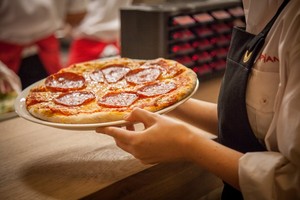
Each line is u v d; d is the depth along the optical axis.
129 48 1.50
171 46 1.39
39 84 1.04
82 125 0.78
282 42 0.68
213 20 1.47
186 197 0.99
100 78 1.07
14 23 2.19
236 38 0.85
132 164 0.87
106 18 2.54
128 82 1.03
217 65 1.54
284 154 0.67
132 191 0.84
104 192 0.78
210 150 0.72
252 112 0.78
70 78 1.07
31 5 2.18
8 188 0.78
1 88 1.61
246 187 0.68
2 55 2.23
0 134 1.04
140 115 0.77
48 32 2.31
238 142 0.83
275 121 0.71
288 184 0.66
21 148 0.95
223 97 0.84
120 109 0.84
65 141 0.99
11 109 1.49
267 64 0.74
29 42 2.27
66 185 0.79
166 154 0.74
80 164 0.87
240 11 1.56
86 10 2.54
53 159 0.90
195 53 1.47
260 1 0.80
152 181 0.87
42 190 0.77
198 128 1.04
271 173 0.66
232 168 0.70
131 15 1.43
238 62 0.82
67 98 0.94
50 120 0.83
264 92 0.75
